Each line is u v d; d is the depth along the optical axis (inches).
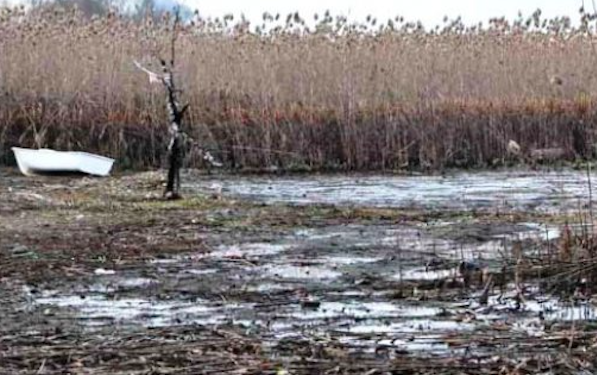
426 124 799.1
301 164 788.0
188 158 780.0
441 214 522.0
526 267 337.4
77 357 242.8
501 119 808.3
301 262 379.9
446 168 794.8
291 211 538.0
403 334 264.2
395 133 792.9
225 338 260.8
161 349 250.2
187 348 250.8
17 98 805.9
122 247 413.7
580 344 253.1
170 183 590.6
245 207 555.2
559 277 323.3
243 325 275.9
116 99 808.3
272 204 571.2
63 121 800.3
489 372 228.5
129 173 751.1
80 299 312.7
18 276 349.1
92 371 230.8
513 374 226.8
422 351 247.4
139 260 383.2
